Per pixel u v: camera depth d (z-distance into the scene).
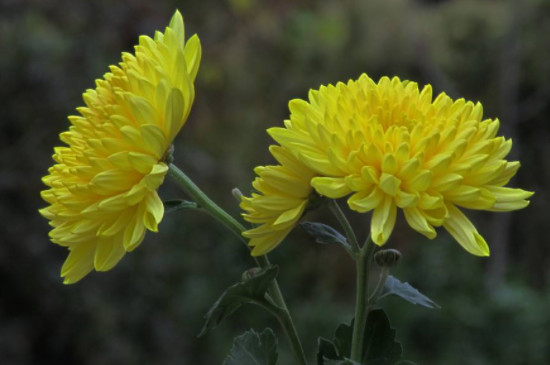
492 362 9.88
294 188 1.76
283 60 14.20
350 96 1.81
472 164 1.74
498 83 13.86
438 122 1.78
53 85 9.04
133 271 9.52
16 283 8.60
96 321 8.88
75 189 1.82
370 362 1.97
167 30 1.94
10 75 8.89
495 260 12.24
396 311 10.31
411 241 12.24
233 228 1.92
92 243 1.93
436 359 9.92
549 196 13.69
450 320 10.16
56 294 8.72
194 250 11.32
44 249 8.72
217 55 13.52
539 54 13.77
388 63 14.10
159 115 1.84
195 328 10.41
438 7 14.63
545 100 13.71
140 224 1.80
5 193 8.61
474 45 14.04
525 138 14.04
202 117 12.90
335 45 14.20
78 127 1.91
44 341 8.77
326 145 1.74
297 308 11.26
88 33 9.84
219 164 12.39
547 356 9.88
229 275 11.31
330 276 12.73
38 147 8.92
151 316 9.59
